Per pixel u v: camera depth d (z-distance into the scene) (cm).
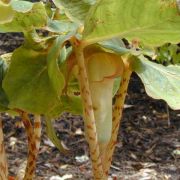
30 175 75
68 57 62
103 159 64
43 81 64
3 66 70
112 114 69
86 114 60
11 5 53
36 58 64
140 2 53
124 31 56
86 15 56
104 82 62
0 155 64
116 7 53
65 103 74
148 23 55
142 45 65
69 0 58
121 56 63
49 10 68
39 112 64
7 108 70
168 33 57
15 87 65
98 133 63
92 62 62
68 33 58
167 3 53
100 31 56
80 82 59
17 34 339
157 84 65
